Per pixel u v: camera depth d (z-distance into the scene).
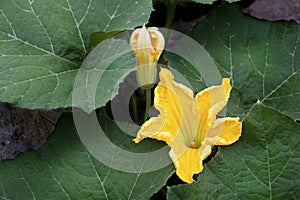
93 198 1.28
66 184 1.28
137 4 1.32
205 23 1.42
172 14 1.51
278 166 1.20
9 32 1.31
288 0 1.62
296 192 1.20
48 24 1.33
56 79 1.28
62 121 1.30
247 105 1.40
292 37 1.42
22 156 1.28
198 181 1.21
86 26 1.34
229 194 1.21
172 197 1.21
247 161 1.21
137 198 1.27
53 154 1.29
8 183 1.27
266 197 1.21
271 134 1.20
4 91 1.25
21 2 1.33
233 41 1.42
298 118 1.37
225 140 1.21
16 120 1.38
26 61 1.29
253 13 1.62
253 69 1.40
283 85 1.40
